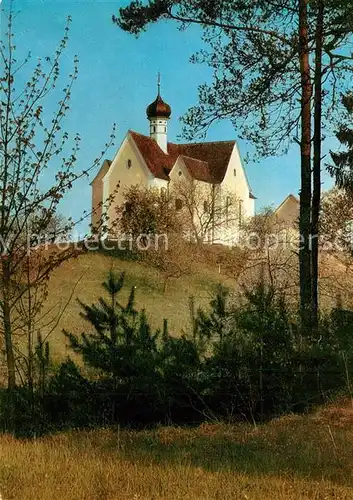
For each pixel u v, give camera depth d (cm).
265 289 1316
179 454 899
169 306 3519
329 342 1241
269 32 1769
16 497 683
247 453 922
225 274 4159
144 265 4325
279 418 1168
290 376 1216
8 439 1002
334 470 821
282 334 1221
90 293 3494
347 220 2445
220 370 1205
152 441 1017
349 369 1230
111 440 1019
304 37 1709
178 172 7369
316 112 1775
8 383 1096
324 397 1218
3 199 1016
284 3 1738
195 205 6638
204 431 1100
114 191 1089
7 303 1061
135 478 753
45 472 767
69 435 1048
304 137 1791
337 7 1630
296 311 1302
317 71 1745
